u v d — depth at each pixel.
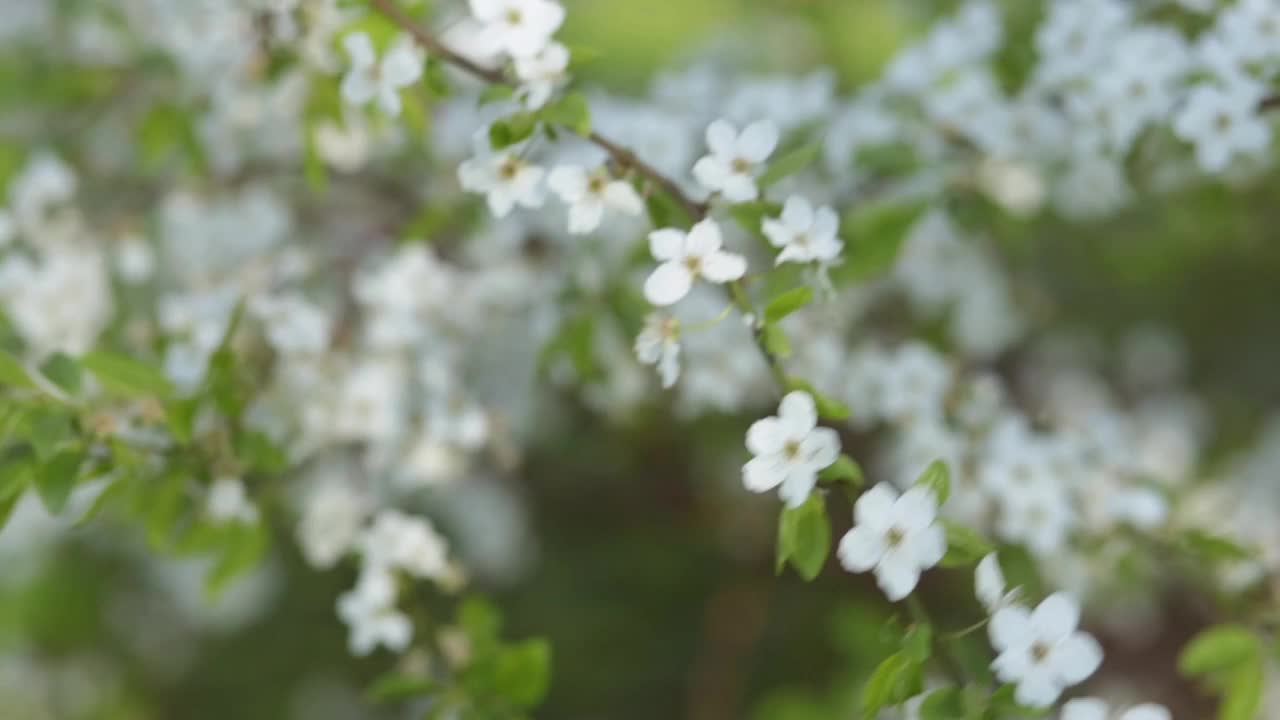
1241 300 1.49
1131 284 1.42
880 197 1.07
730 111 1.08
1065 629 0.80
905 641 0.81
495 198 0.87
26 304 1.01
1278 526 1.15
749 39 1.40
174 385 0.94
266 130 1.15
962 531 0.82
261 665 1.42
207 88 1.09
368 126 1.06
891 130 1.05
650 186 0.87
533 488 1.43
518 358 1.12
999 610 0.80
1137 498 1.00
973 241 1.12
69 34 1.16
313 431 1.00
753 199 0.86
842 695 1.13
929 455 1.01
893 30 1.44
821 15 1.46
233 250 1.11
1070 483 1.00
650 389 1.14
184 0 1.06
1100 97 0.98
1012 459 0.99
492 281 1.07
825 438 0.81
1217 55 0.95
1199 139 0.95
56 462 0.88
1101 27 0.99
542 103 0.86
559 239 1.07
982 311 1.18
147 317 1.10
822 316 1.04
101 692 1.41
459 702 0.93
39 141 1.17
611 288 1.04
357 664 1.42
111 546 1.34
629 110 1.08
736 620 1.44
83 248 1.08
